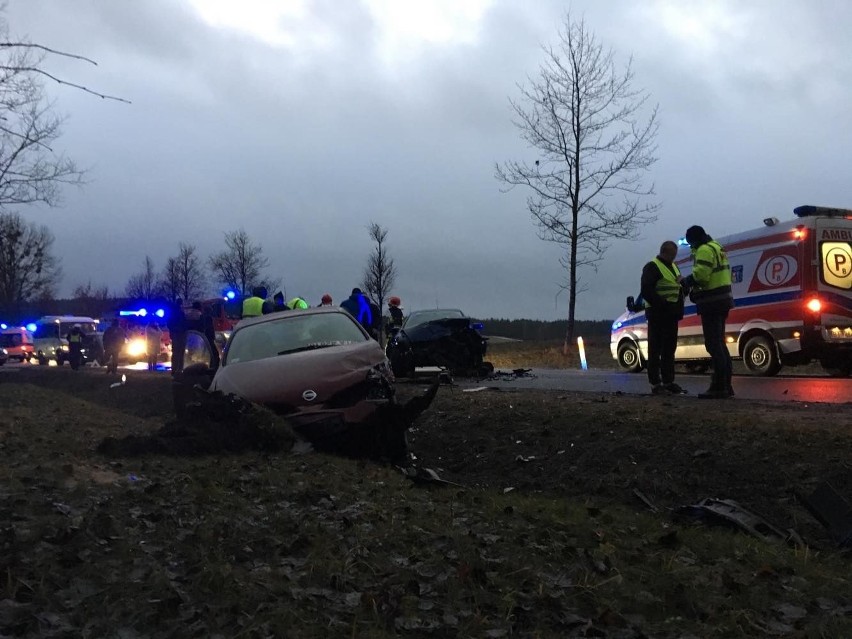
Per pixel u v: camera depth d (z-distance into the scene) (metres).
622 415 8.64
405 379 17.05
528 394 11.54
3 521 4.20
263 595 3.51
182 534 4.24
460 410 10.34
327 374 8.05
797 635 3.51
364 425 7.75
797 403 9.19
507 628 3.39
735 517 5.50
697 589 3.89
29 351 42.81
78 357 28.83
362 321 16.22
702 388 13.05
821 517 5.65
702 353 16.53
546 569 4.04
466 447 9.01
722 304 10.05
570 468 7.68
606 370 19.97
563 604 3.62
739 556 4.66
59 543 3.91
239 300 24.30
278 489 5.54
